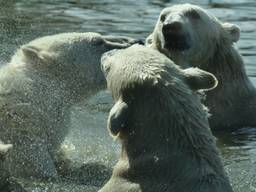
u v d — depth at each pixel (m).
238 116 15.59
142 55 9.85
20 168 12.88
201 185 8.98
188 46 14.81
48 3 25.92
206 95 15.52
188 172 9.12
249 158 13.49
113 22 23.09
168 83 9.54
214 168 9.23
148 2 26.00
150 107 9.48
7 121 13.04
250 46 20.59
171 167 9.20
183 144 9.30
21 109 13.09
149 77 9.56
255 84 17.44
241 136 14.92
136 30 22.05
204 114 9.67
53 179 12.65
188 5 15.40
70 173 12.95
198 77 9.74
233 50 15.78
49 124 13.30
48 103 13.37
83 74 13.68
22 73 13.38
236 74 15.73
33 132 13.09
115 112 9.45
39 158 12.96
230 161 13.30
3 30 22.09
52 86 13.48
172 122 9.38
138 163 9.45
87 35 13.84
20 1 26.20
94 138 14.51
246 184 12.05
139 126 9.51
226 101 15.56
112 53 10.23
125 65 9.79
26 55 13.54
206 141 9.41
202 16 15.32
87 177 12.73
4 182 11.16
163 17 15.13
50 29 22.28
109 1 26.20
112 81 9.85
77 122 15.40
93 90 13.95
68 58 13.59
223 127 15.45
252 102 15.79
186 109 9.47
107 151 13.88
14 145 12.96
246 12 24.47
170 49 14.72
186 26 14.77
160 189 9.11
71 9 24.97
